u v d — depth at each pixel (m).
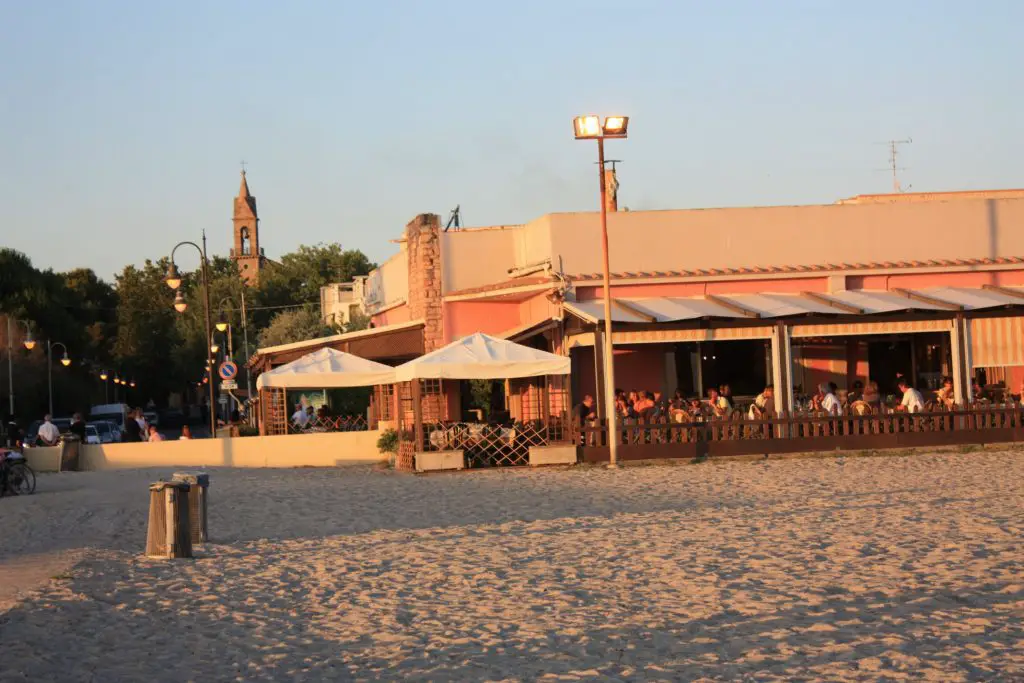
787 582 11.48
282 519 18.80
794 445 26.70
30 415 67.06
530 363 26.73
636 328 27.56
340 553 14.74
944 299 28.98
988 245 32.47
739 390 31.23
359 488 23.42
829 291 31.38
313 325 83.69
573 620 10.18
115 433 50.16
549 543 14.84
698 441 26.55
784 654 8.60
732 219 31.72
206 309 36.75
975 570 11.66
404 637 9.80
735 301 29.61
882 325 28.16
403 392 33.62
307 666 8.93
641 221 31.39
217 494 23.08
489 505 19.48
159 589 12.43
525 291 31.50
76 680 8.60
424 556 14.19
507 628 9.99
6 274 72.12
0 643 9.88
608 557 13.51
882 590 10.87
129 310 99.25
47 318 74.12
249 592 12.17
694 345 31.17
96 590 12.38
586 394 31.62
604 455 26.70
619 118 25.91
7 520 19.77
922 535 14.09
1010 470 21.89
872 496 18.52
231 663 9.10
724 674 8.11
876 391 28.58
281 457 30.88
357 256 116.56
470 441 27.28
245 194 181.00
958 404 27.64
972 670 7.90
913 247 32.19
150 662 9.17
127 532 17.47
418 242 34.97
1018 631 9.03
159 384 99.00
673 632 9.54
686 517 16.84
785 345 27.80
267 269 117.50
